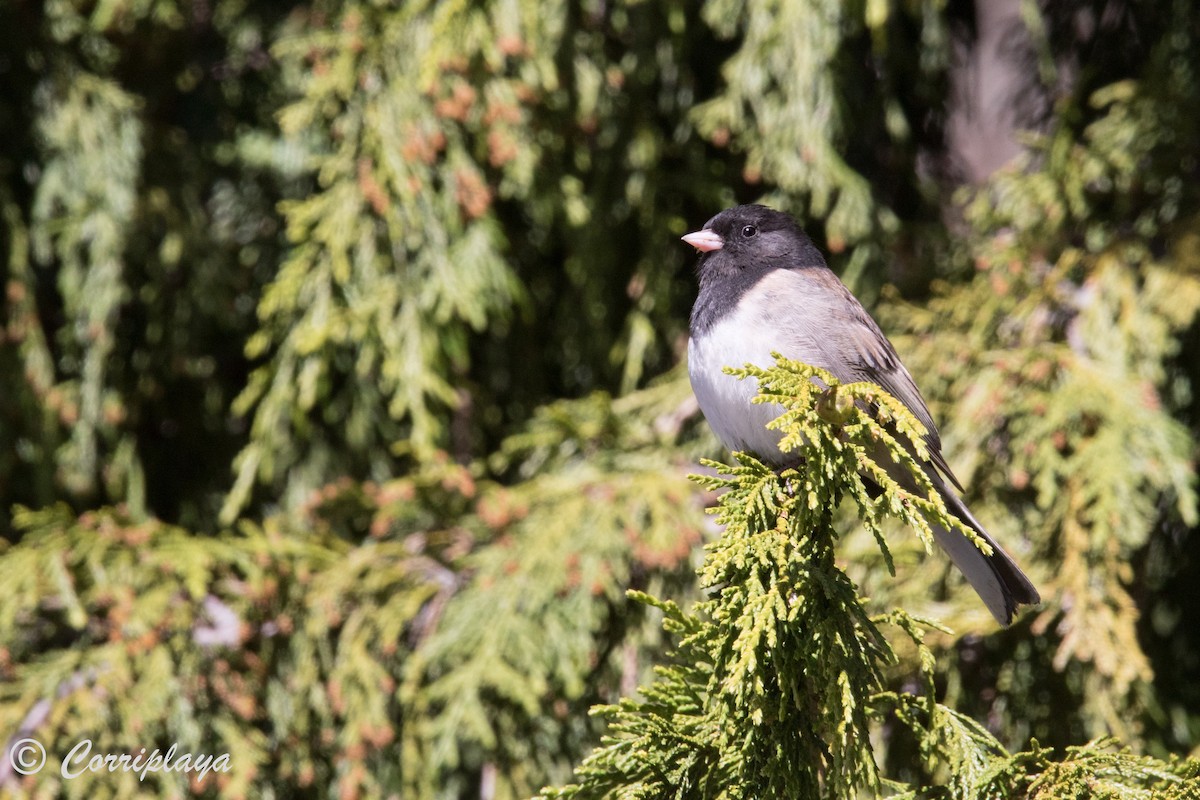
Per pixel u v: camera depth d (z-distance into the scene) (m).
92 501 9.51
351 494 8.31
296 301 8.42
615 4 8.99
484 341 9.69
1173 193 8.56
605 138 9.07
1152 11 9.33
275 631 7.79
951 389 8.00
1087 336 7.93
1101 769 4.50
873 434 4.41
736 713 4.40
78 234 9.06
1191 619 8.98
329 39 8.45
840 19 8.43
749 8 8.67
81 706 7.13
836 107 8.57
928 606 7.45
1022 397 7.66
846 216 8.62
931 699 4.70
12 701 7.37
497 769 7.79
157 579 7.82
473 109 8.35
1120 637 6.90
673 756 4.51
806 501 4.41
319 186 9.52
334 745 7.79
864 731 4.30
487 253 8.52
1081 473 7.27
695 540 7.76
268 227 9.73
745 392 5.99
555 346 9.76
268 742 7.70
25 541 7.83
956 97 9.69
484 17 8.22
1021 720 7.73
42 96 9.20
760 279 6.28
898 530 7.70
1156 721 7.48
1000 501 7.72
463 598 7.75
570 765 7.85
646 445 8.52
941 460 6.27
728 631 4.35
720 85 9.19
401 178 8.25
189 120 9.85
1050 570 7.36
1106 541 7.11
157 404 9.80
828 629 4.34
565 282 9.65
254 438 8.52
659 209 9.23
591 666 7.84
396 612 7.79
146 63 9.77
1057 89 9.72
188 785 7.25
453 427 9.55
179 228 9.46
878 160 9.51
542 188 8.75
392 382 8.88
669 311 9.21
